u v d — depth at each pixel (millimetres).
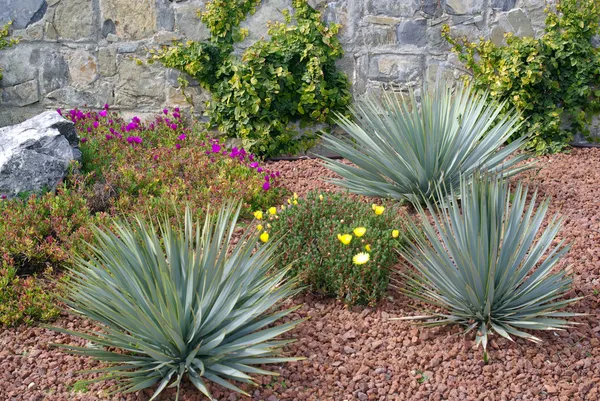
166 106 6883
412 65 6543
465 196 3676
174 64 6668
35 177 5035
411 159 4801
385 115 5199
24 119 7082
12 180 4977
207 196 5094
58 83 7000
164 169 5582
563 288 3697
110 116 6816
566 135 6430
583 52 6242
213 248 3336
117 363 3311
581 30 6242
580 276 4000
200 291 3312
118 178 5332
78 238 4316
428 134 4855
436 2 6391
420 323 3615
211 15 6539
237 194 5145
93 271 3469
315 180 5957
